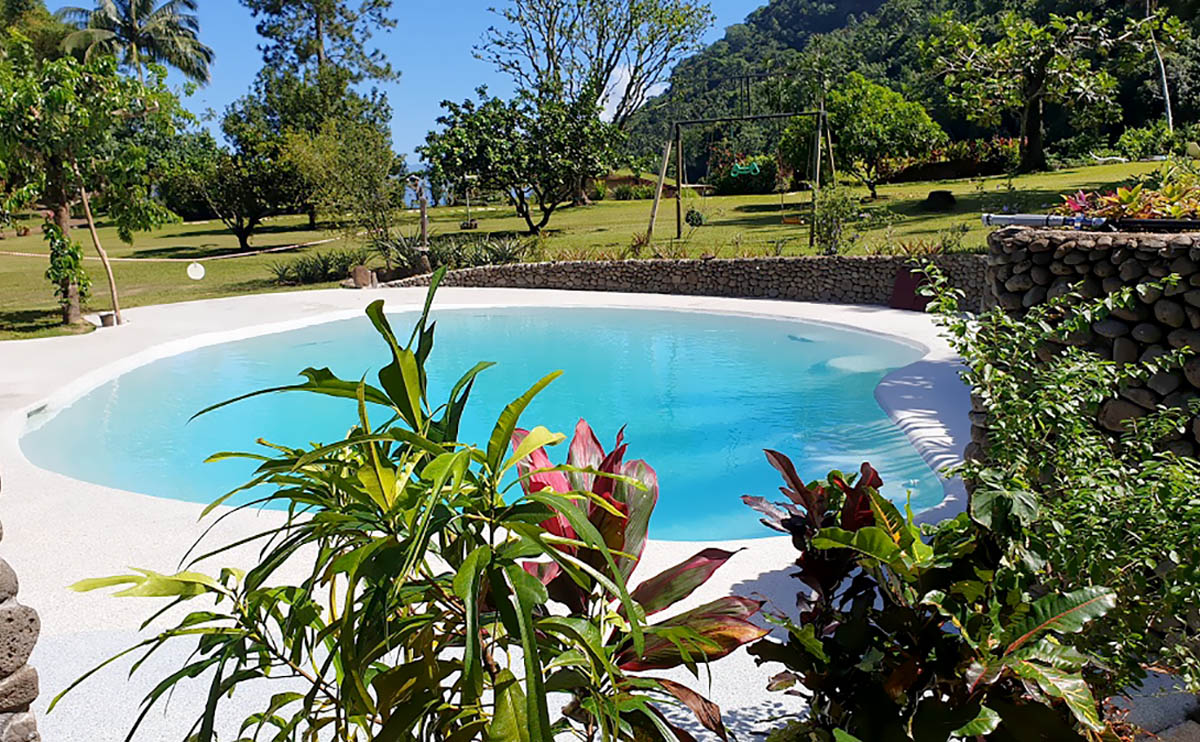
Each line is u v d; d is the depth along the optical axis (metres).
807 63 35.00
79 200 13.71
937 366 9.73
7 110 11.65
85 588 1.40
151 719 3.02
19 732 1.90
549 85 27.47
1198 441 3.64
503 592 1.22
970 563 1.97
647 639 1.70
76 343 12.39
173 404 10.34
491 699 2.42
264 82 45.16
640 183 43.44
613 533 1.80
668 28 36.84
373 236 20.80
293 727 1.50
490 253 19.08
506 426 1.30
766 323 14.05
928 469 6.71
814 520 2.35
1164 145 16.53
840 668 2.02
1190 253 3.69
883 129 26.48
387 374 1.35
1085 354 2.87
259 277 20.69
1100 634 2.25
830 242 16.91
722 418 9.48
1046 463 2.65
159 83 13.30
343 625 1.22
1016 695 1.95
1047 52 21.30
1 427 8.09
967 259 13.48
